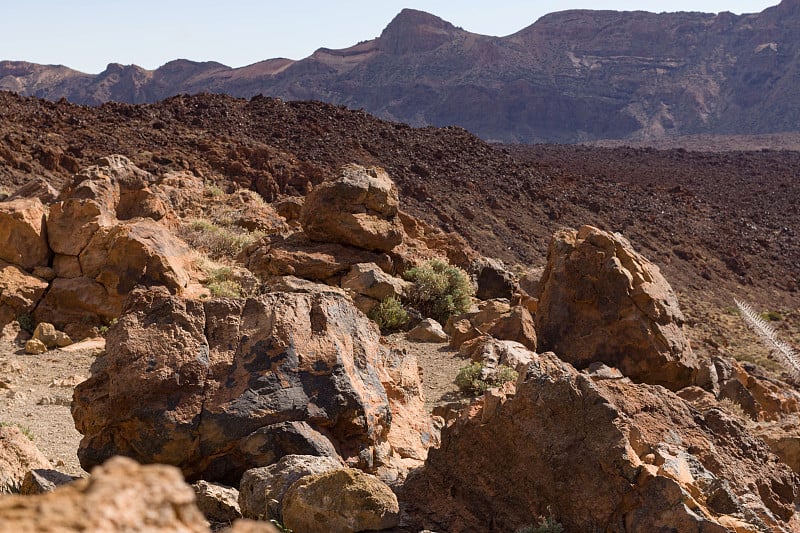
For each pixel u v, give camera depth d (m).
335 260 21.64
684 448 8.98
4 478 8.35
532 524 8.00
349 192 22.08
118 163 23.28
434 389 15.80
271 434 8.87
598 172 117.19
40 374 14.80
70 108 63.53
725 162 142.12
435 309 21.67
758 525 7.64
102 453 8.91
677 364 18.34
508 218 74.94
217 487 8.46
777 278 83.31
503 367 16.16
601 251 19.00
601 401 8.05
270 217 27.28
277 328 9.48
